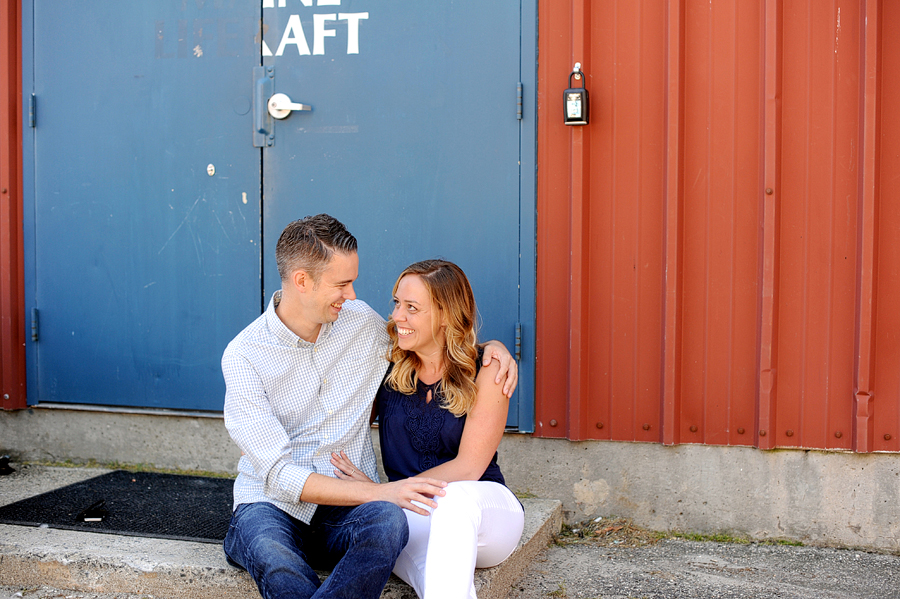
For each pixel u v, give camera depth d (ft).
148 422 11.53
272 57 10.87
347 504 6.97
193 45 11.09
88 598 8.23
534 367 10.36
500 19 10.18
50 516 9.55
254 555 6.63
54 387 11.76
